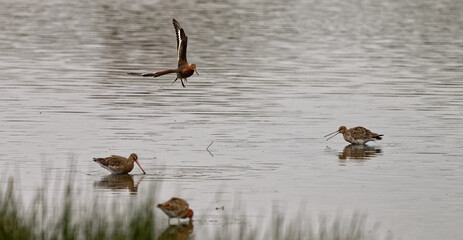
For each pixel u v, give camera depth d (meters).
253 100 36.09
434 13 71.00
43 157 26.30
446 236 19.88
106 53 48.88
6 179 23.75
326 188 23.55
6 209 18.61
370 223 20.72
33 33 56.31
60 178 24.08
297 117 32.84
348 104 35.41
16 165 25.30
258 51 50.31
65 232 17.42
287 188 23.48
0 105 34.06
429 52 51.03
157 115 32.91
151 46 51.84
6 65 44.00
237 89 38.66
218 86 39.34
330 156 27.16
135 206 19.23
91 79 40.69
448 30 61.12
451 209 21.83
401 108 34.69
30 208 20.45
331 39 56.00
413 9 73.56
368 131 28.84
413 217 21.22
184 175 24.61
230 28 60.09
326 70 44.12
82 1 75.50
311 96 37.09
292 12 70.06
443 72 43.88
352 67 45.22
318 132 30.50
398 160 26.69
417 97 37.06
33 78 40.47
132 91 37.97
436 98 36.84
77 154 26.77
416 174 25.06
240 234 18.53
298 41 54.75
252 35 57.03
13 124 30.69
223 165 25.77
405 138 29.64
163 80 41.03
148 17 65.50
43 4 72.88
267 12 69.81
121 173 24.61
